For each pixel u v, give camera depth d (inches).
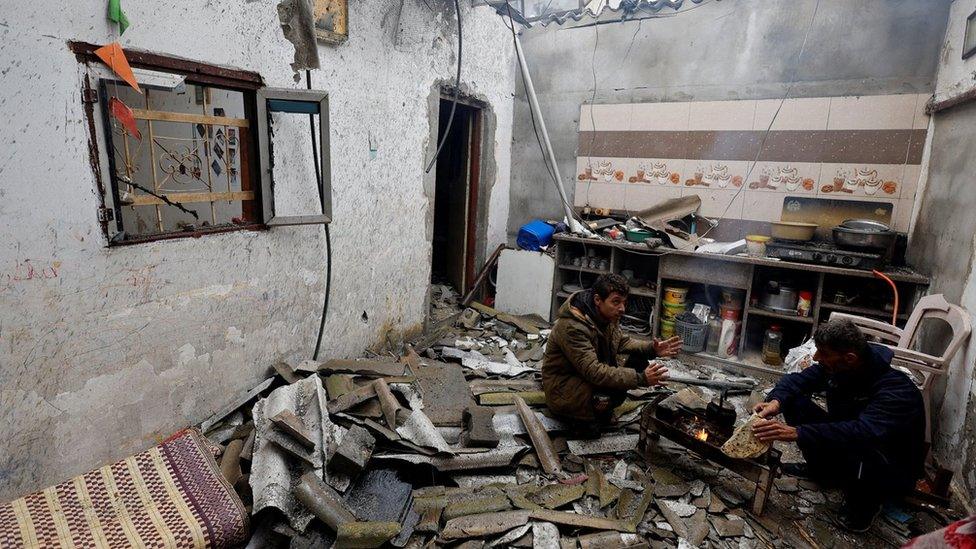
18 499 76.4
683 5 184.7
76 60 81.7
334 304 144.8
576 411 122.9
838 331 94.0
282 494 88.5
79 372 88.3
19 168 76.9
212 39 101.5
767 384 162.4
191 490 83.1
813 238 176.7
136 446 99.3
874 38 161.3
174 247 100.5
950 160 139.6
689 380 160.4
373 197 152.7
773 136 179.2
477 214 216.1
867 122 165.3
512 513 98.3
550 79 217.0
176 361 104.3
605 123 208.2
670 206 198.7
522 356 173.9
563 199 206.4
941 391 125.3
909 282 147.0
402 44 154.5
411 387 129.4
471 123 208.8
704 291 193.9
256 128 113.1
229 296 113.5
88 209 86.2
